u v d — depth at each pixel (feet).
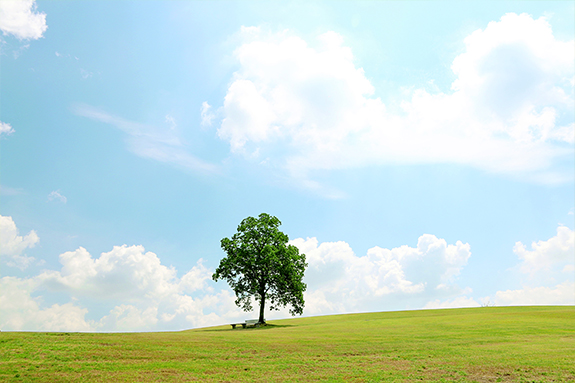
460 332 128.98
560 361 75.00
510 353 85.46
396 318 206.18
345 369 71.05
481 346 97.40
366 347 97.71
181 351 84.69
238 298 200.44
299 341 108.47
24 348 75.82
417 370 69.92
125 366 68.64
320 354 87.61
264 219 206.49
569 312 194.39
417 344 102.68
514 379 62.23
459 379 62.80
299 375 65.98
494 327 140.46
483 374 65.98
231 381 61.31
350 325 166.30
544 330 129.18
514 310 241.14
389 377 64.54
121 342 89.25
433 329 140.15
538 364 72.59
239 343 100.17
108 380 59.57
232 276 199.21
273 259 189.16
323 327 159.94
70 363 68.44
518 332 125.70
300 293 193.47
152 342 92.73
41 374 60.90
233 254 198.80
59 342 83.35
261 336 119.96
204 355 81.66
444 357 82.58
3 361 66.85
